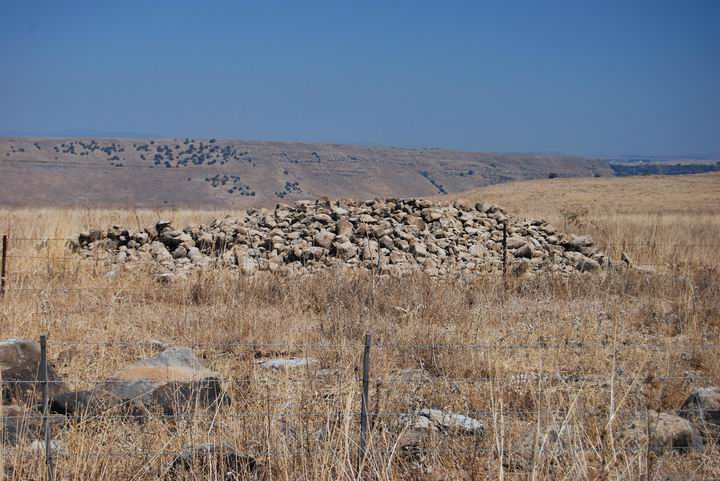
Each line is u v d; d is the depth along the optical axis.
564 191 76.56
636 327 10.88
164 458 5.66
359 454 5.23
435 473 5.36
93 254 15.95
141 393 6.73
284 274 14.00
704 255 17.61
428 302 11.61
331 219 17.45
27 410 6.38
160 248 16.50
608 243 18.48
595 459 5.41
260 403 6.53
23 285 12.88
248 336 9.88
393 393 6.55
